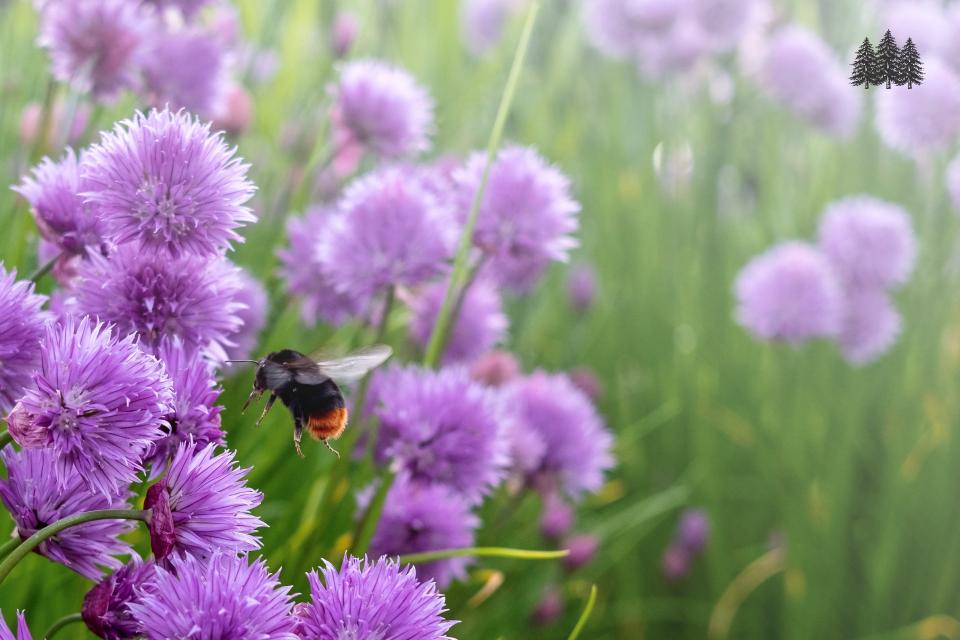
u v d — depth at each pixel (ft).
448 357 1.72
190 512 1.17
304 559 1.45
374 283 1.53
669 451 2.29
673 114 2.60
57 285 1.42
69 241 1.30
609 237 2.52
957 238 2.32
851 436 2.20
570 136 2.53
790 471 2.21
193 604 1.13
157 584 1.14
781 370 2.32
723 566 2.17
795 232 2.61
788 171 2.70
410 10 2.58
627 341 2.44
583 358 2.40
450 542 1.50
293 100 2.15
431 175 1.68
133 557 1.17
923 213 2.52
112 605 1.16
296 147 1.91
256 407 1.58
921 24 2.27
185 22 1.69
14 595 1.38
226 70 1.71
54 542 1.19
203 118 1.71
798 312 2.18
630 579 2.14
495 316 1.75
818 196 2.60
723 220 2.59
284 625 1.13
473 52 2.85
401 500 1.49
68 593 1.44
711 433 2.25
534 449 1.63
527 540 1.84
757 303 2.20
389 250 1.52
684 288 2.42
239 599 1.13
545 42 2.56
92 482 1.16
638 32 2.48
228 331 1.31
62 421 1.15
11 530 1.37
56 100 1.78
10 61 1.89
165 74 1.67
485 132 2.52
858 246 2.25
